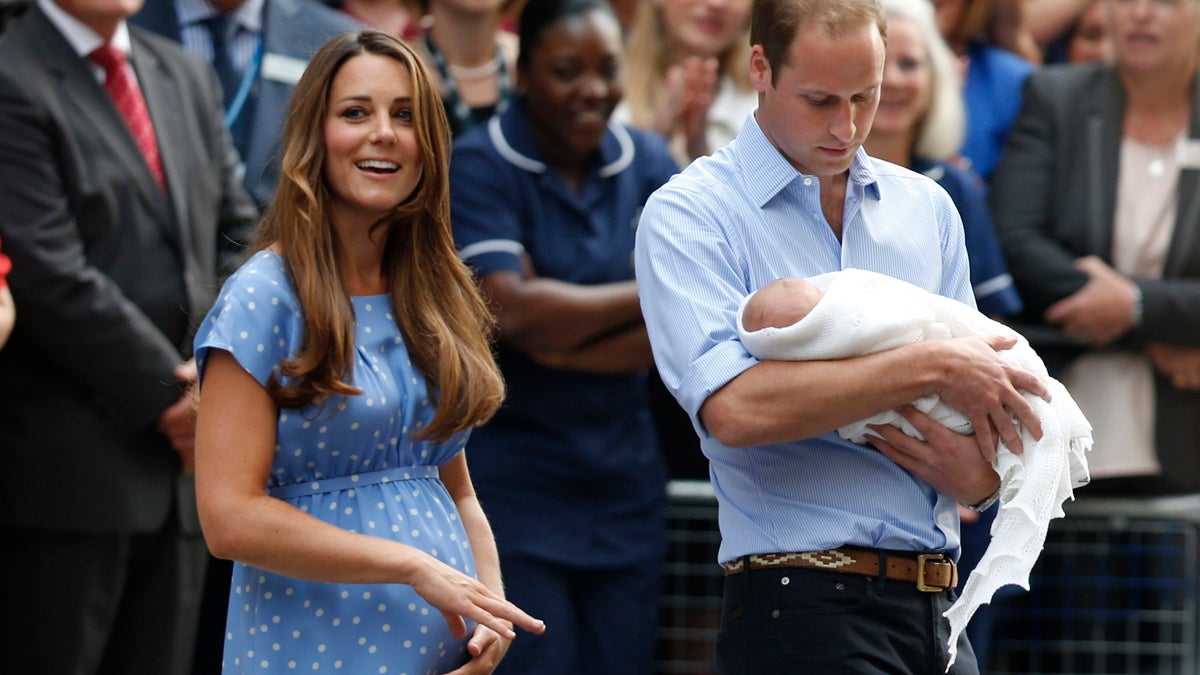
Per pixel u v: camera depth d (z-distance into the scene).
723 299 12.26
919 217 12.81
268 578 11.83
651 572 18.72
